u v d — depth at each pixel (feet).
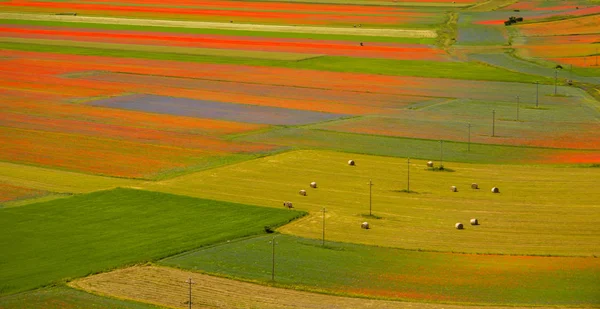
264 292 577.84
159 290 581.12
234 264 626.23
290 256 642.63
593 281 597.52
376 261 635.25
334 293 574.97
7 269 616.39
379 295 572.92
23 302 561.02
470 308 549.13
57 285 587.68
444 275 608.60
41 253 647.15
